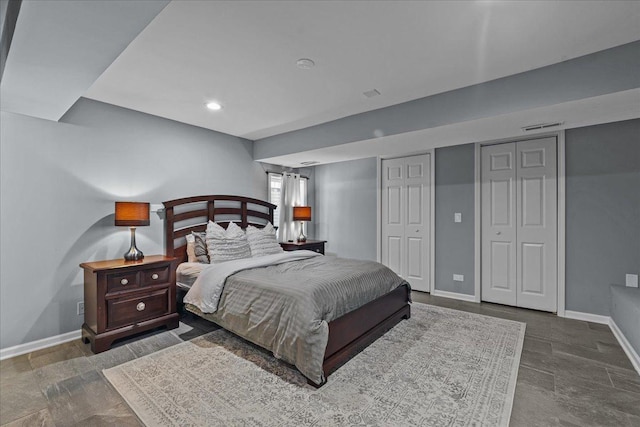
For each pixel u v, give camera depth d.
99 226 3.12
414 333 2.96
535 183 3.68
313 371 2.01
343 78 2.63
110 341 2.66
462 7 1.73
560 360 2.43
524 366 2.34
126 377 2.20
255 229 4.25
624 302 2.67
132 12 1.33
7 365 2.40
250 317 2.46
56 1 1.24
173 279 3.15
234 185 4.53
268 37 2.02
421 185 4.60
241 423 1.71
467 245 4.14
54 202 2.83
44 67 1.79
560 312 3.47
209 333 3.02
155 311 3.00
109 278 2.69
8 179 2.59
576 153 3.39
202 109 3.40
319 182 5.82
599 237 3.26
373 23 1.87
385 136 3.34
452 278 4.27
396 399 1.93
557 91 2.37
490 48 2.16
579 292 3.37
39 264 2.74
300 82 2.71
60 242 2.86
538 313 3.56
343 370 2.27
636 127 3.08
